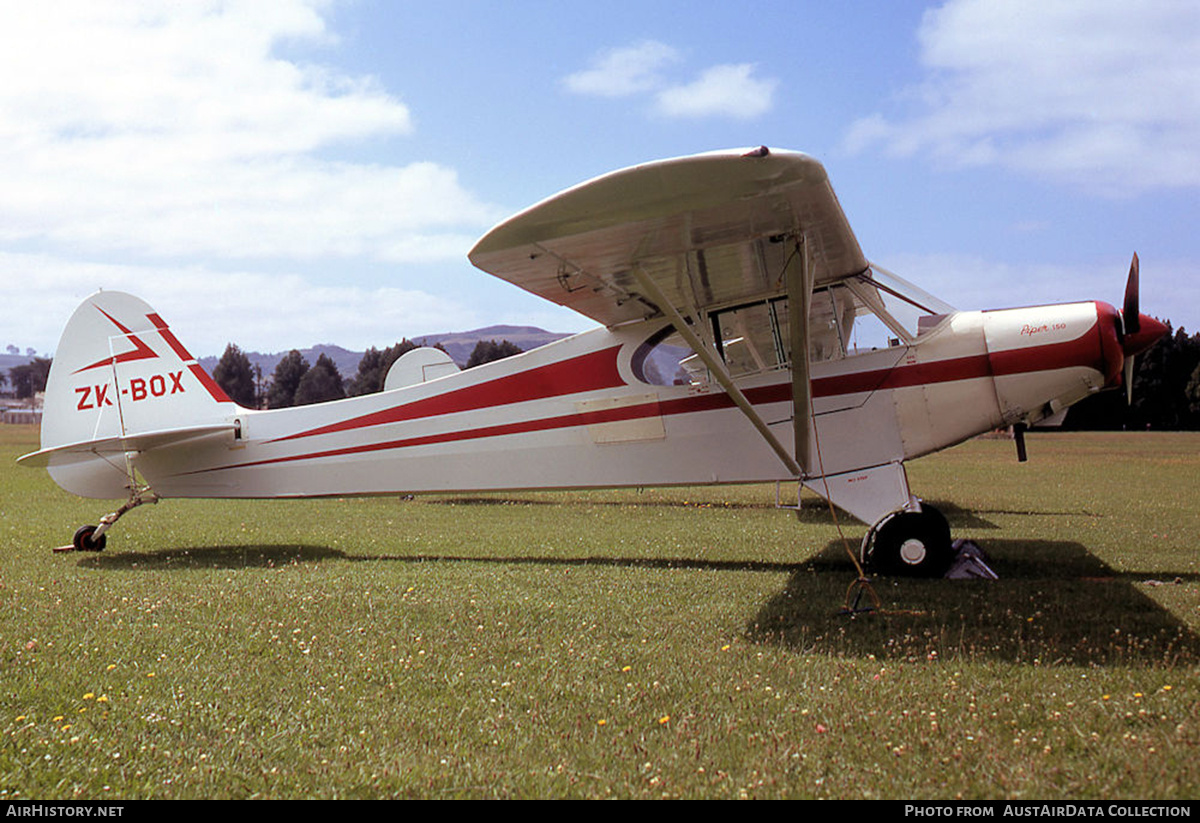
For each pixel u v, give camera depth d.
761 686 3.47
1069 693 3.29
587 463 7.15
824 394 6.53
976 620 4.60
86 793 2.54
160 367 8.01
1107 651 3.94
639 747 2.84
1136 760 2.61
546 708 3.25
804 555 7.43
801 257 4.91
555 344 7.27
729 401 6.75
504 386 7.36
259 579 6.13
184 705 3.29
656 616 4.81
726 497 13.90
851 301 6.45
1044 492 14.10
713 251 5.24
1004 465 21.72
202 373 8.01
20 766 2.71
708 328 6.65
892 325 6.45
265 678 3.65
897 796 2.43
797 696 3.33
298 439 7.81
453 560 7.31
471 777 2.63
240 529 9.60
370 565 6.93
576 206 4.20
